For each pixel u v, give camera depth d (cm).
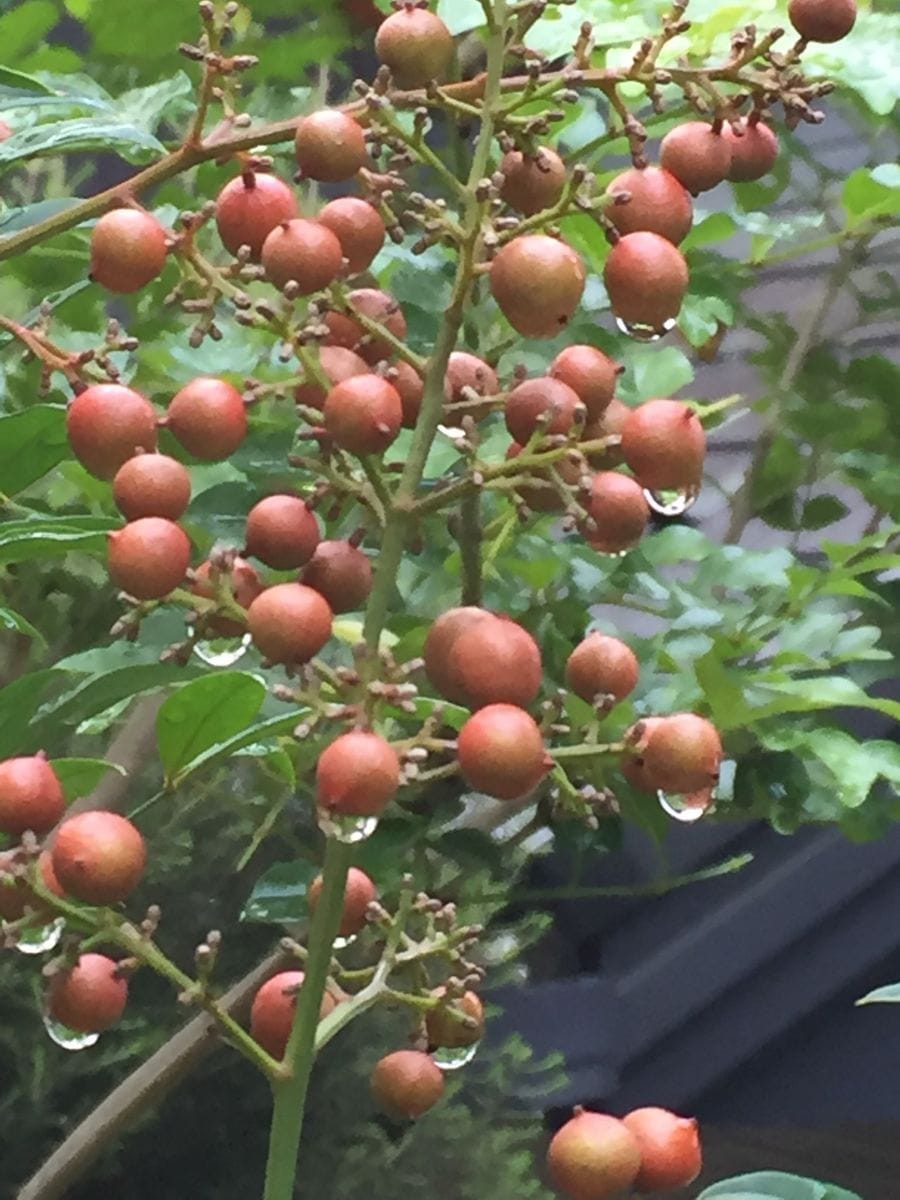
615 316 25
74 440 25
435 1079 28
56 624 41
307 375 25
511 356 36
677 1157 27
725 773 38
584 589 38
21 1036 42
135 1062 44
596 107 39
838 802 38
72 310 37
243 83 42
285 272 24
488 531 38
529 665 24
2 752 28
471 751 23
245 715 26
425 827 34
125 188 27
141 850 24
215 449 25
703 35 35
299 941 34
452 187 25
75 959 25
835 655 38
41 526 27
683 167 25
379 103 25
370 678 24
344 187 43
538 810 38
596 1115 26
